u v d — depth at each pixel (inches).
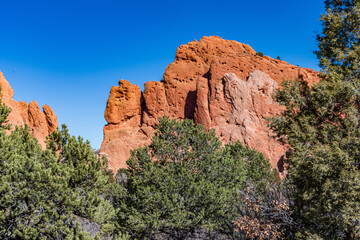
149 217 709.9
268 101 2226.9
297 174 623.2
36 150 592.7
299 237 602.2
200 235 860.6
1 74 2230.6
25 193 485.7
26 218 511.8
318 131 645.3
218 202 745.6
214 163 844.0
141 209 759.1
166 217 756.0
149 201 734.5
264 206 714.2
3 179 478.3
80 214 557.0
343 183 518.3
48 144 628.7
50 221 520.7
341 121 626.2
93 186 597.3
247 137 2103.8
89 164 592.1
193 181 764.6
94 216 539.2
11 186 483.8
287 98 703.1
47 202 513.3
